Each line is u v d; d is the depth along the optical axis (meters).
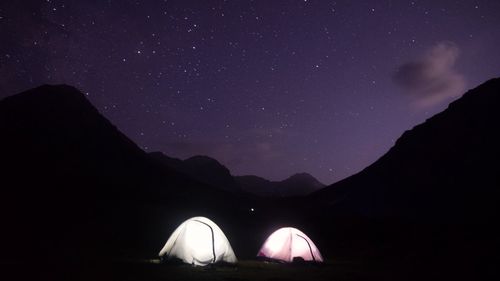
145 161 83.88
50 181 45.56
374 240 28.52
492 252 17.75
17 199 32.81
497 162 55.09
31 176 47.78
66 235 21.58
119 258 14.85
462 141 64.75
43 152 65.00
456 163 60.16
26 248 16.05
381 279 11.58
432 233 29.28
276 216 45.59
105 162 72.75
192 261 13.34
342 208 59.59
